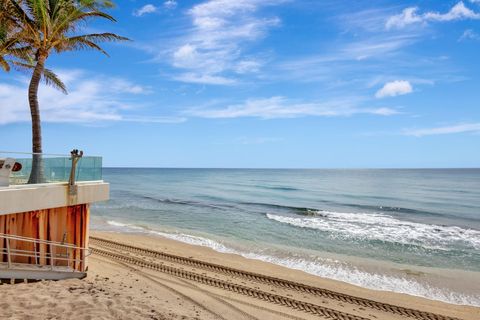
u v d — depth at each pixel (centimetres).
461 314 984
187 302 927
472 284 1247
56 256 872
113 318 610
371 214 3062
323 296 1076
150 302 796
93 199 955
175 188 6041
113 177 11106
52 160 872
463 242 1966
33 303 623
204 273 1242
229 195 4769
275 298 1033
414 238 2055
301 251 1686
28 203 767
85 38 1227
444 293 1156
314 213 3061
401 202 4066
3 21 1166
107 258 1349
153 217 2719
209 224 2438
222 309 906
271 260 1507
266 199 4288
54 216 869
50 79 1333
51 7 1141
